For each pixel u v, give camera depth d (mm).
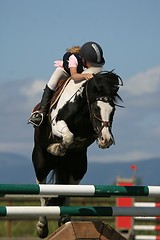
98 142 10805
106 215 10336
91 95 11078
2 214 9914
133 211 10398
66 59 12188
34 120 12094
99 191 10195
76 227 9938
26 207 10055
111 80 11031
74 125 11672
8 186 9852
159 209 10492
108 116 10797
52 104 12055
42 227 12336
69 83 12023
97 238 9961
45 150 12422
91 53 11688
